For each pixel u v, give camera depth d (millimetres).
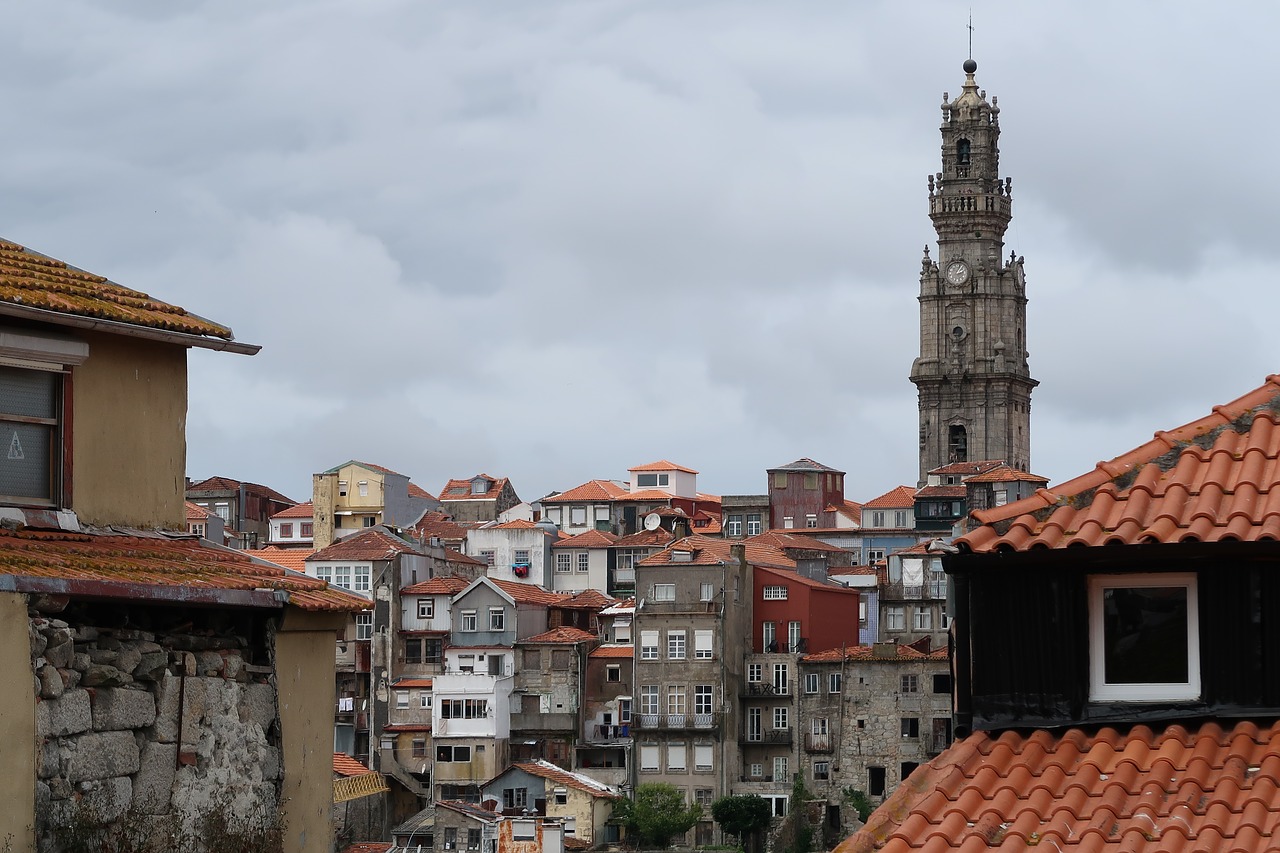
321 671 26672
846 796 148000
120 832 22641
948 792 19688
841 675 149750
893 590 169250
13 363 24281
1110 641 20500
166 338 26000
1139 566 20375
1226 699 20000
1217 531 20172
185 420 26844
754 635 158000
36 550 23281
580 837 140625
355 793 111938
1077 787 19250
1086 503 21281
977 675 20797
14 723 21234
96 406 25375
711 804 150625
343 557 165000
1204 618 20203
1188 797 18766
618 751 156875
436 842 116562
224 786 24578
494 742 153500
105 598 22406
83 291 25953
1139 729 20094
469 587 163375
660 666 153875
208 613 24906
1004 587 20844
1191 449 21719
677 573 155000
